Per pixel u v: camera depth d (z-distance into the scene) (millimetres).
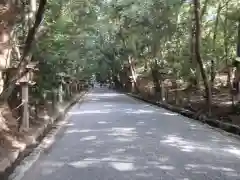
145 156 8812
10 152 8477
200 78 24656
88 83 74125
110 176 7074
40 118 14734
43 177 7094
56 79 16141
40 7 7785
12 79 8523
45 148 10148
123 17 34156
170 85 30656
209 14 26531
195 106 20984
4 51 8961
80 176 7121
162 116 18516
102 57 48844
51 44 13125
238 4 21094
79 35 22391
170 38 26859
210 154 9055
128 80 51375
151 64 29766
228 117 15555
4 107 10820
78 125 15344
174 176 7031
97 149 9781
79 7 19938
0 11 8664
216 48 24453
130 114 19625
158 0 26234
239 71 18453
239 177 6977
